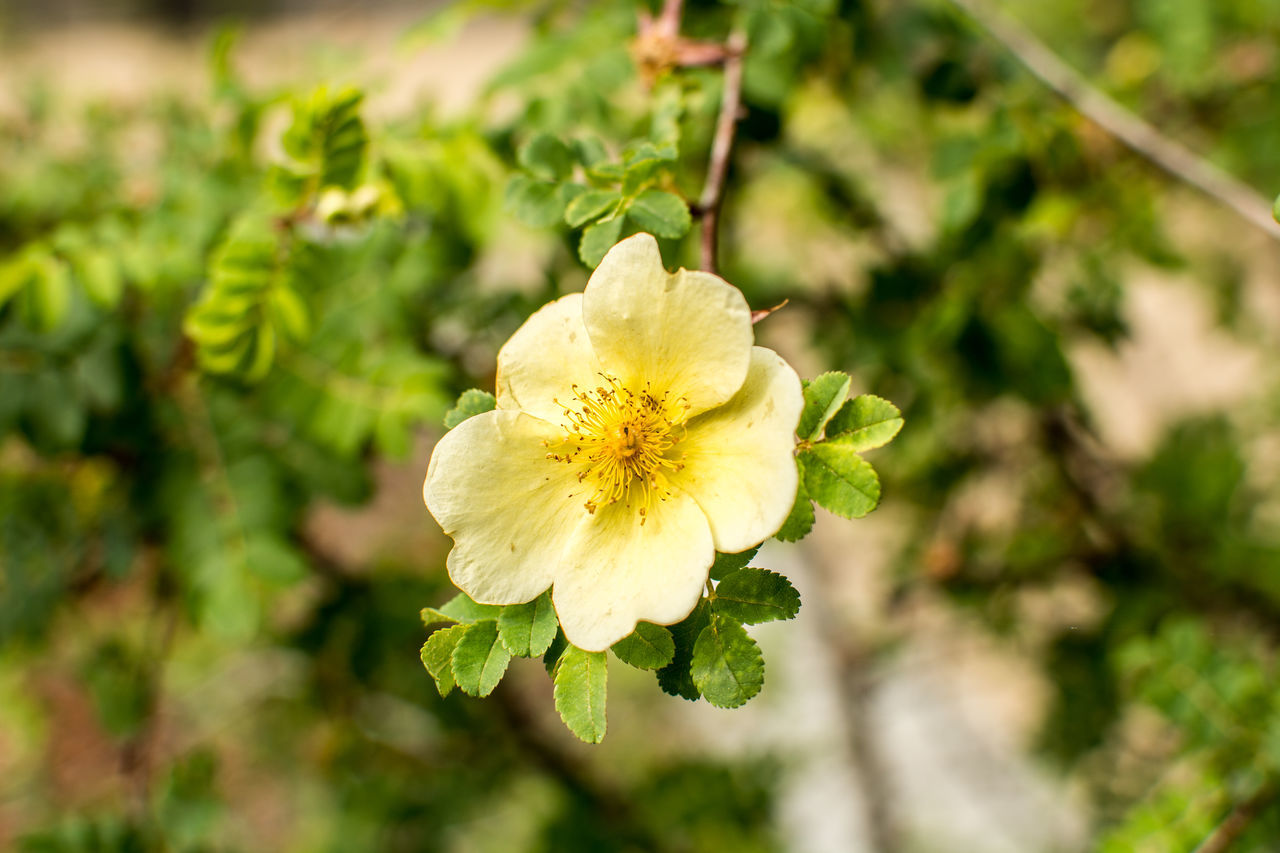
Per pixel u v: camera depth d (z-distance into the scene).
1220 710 0.46
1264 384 0.77
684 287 0.34
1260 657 0.58
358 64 0.51
